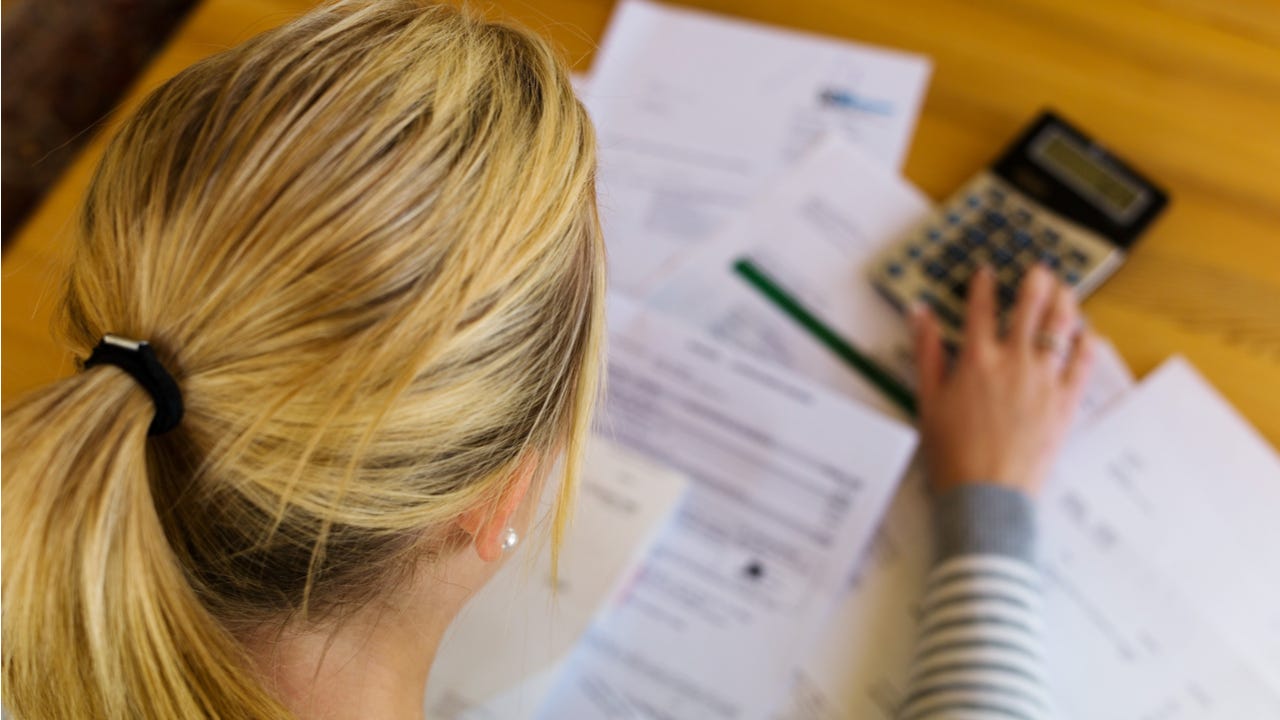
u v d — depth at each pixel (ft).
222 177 0.93
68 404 0.90
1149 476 1.88
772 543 1.86
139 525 0.93
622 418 1.95
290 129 0.94
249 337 0.92
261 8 2.27
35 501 0.90
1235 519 1.84
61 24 3.97
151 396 0.92
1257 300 2.01
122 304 0.96
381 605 1.20
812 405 1.93
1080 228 2.04
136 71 3.88
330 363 0.92
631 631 1.82
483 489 1.10
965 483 1.83
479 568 1.31
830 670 1.78
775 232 2.13
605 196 2.16
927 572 1.85
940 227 2.08
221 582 1.07
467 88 0.99
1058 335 1.93
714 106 2.25
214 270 0.92
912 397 1.99
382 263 0.91
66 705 1.06
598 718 1.77
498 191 0.96
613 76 2.30
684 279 2.10
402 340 0.92
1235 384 1.94
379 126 0.93
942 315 2.02
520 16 2.32
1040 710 1.64
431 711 1.74
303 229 0.91
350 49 1.00
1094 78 2.21
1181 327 2.00
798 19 2.32
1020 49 2.25
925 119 2.20
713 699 1.77
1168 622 1.78
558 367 1.10
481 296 0.95
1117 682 1.74
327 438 0.95
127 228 0.95
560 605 1.80
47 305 1.92
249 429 0.94
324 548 1.03
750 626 1.81
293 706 1.19
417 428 0.98
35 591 0.94
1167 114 2.16
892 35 2.28
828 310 2.06
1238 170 2.11
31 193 3.65
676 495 1.87
